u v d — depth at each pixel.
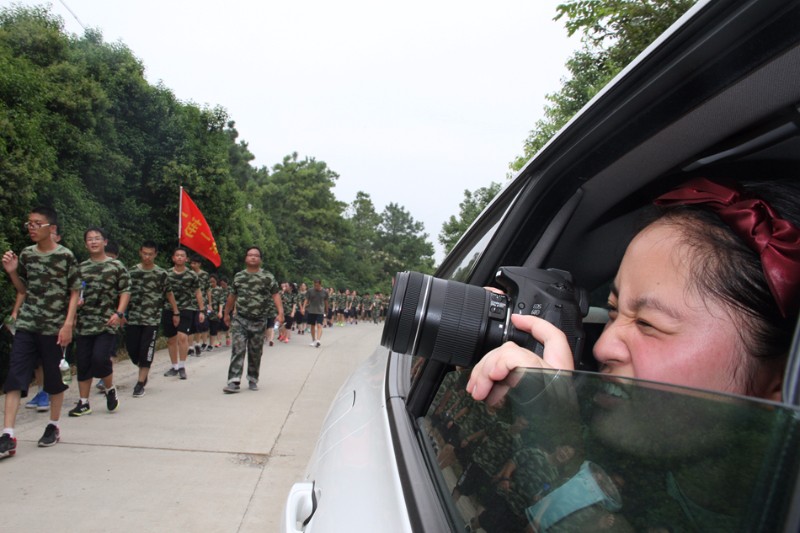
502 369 0.85
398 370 1.89
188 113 16.80
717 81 0.83
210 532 3.16
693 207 0.88
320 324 14.50
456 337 0.96
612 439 0.57
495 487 0.75
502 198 1.52
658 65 0.84
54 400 4.50
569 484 0.60
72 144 10.62
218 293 13.12
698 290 0.78
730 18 0.71
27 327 4.34
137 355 6.62
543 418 0.70
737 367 0.76
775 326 0.75
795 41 0.71
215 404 6.29
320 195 41.78
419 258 81.62
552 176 1.27
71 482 3.76
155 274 6.69
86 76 12.08
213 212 17.06
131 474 3.97
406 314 0.96
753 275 0.76
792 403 0.48
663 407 0.53
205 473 4.07
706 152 1.04
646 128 1.01
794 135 0.93
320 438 1.82
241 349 7.07
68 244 9.88
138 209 13.55
